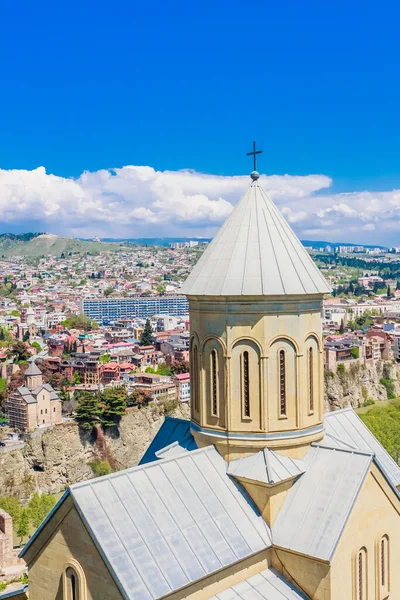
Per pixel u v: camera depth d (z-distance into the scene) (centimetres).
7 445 18588
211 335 4047
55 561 3431
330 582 3425
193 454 3903
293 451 3978
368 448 4772
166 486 3600
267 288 3878
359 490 3662
